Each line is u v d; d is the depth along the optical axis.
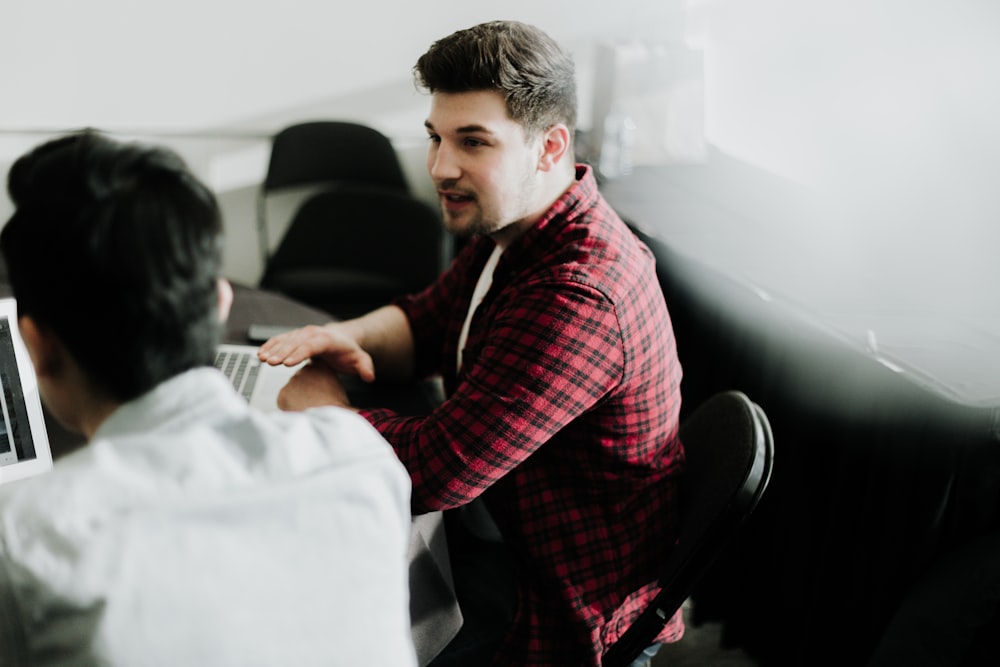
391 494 0.67
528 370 1.06
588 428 1.15
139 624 0.54
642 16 2.84
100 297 0.56
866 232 1.99
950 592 1.35
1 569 0.55
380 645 0.64
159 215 0.56
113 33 2.55
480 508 1.47
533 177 1.17
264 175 2.82
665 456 1.24
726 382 1.99
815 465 1.66
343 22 2.69
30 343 0.60
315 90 2.76
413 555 1.03
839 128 2.09
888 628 1.44
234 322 1.53
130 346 0.57
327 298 2.37
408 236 2.31
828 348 1.56
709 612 1.97
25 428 1.02
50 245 0.55
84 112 2.63
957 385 1.35
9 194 0.58
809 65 2.22
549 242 1.18
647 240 2.11
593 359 1.07
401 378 1.51
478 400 1.07
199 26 2.60
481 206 1.17
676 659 1.85
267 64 2.69
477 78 1.10
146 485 0.57
